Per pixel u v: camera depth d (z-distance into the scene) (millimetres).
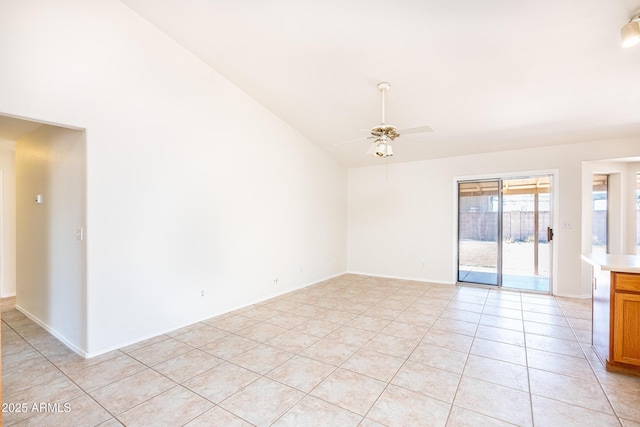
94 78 2941
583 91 3523
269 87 4293
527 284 5586
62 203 3258
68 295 3205
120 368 2748
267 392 2385
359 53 3311
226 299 4270
